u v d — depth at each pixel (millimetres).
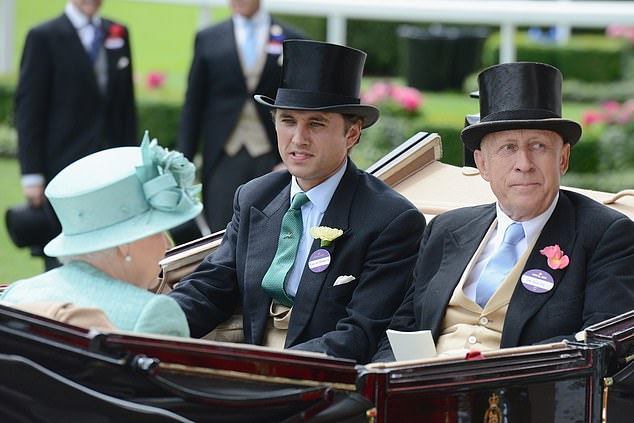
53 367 12203
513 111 16125
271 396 13086
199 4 43125
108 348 12273
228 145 29625
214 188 29672
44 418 12133
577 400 14844
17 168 46500
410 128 42812
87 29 30312
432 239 16969
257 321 17203
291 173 17141
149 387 12461
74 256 13820
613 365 14961
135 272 13852
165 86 49562
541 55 58156
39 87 29719
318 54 16828
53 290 13609
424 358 14891
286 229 17312
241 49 29719
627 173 41469
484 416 14289
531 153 16062
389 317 16688
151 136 45406
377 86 44594
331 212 17125
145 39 66812
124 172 13781
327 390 13383
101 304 13492
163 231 14055
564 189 17500
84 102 30125
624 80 57188
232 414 12945
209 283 17516
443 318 16422
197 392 12688
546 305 15805
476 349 15711
